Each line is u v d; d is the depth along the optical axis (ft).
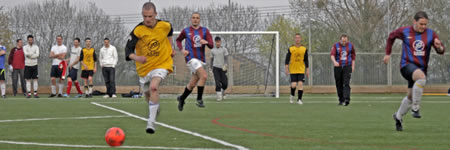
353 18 78.02
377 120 25.08
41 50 87.71
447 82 65.67
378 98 50.85
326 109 33.58
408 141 17.12
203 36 29.30
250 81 60.44
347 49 37.70
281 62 63.93
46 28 87.86
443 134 19.08
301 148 15.40
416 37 20.12
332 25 76.74
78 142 16.76
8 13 88.48
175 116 27.20
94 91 59.62
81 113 29.35
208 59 58.90
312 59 64.69
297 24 82.17
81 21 87.86
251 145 15.99
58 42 52.29
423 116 27.50
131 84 65.21
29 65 50.90
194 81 25.09
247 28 83.15
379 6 77.41
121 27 87.76
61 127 21.57
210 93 58.54
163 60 18.29
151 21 17.71
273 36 58.44
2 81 51.70
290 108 34.40
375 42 77.61
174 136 18.29
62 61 52.85
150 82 17.98
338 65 37.81
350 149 15.26
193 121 24.27
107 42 51.11
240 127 21.56
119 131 15.26
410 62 20.21
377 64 65.46
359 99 48.47
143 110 31.83
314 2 75.15
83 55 51.44
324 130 20.48
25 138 17.89
